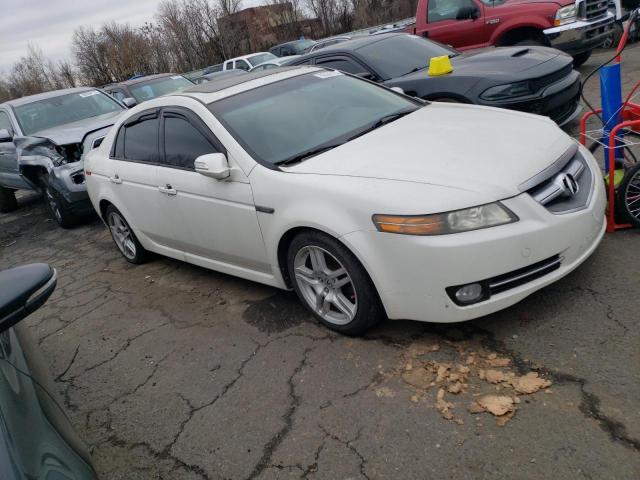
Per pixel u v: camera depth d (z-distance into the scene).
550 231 2.79
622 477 2.05
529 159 3.03
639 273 3.22
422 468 2.29
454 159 3.05
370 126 3.84
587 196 3.08
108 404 3.26
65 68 43.28
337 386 2.90
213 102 3.96
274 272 3.59
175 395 3.18
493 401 2.54
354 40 7.17
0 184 9.38
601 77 3.76
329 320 3.35
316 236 3.12
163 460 2.70
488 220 2.71
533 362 2.74
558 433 2.30
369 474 2.32
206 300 4.27
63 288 5.38
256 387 3.06
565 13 8.55
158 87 11.58
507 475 2.17
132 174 4.54
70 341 4.18
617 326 2.84
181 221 4.16
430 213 2.71
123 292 4.86
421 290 2.81
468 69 5.89
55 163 7.11
